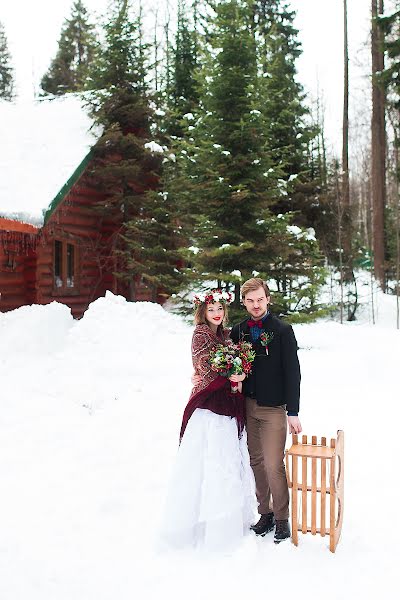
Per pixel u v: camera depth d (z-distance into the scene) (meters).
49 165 13.25
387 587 3.38
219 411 3.98
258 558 3.76
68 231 14.38
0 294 13.16
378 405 7.39
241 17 11.91
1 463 5.54
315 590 3.36
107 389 8.12
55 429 6.56
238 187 11.12
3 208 11.32
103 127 14.77
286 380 3.97
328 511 4.55
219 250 10.95
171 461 5.59
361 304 18.64
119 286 16.08
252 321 4.16
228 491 3.88
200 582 3.48
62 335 10.08
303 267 12.30
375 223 22.42
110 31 15.54
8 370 8.74
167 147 16.22
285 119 17.11
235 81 11.55
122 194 14.92
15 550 3.90
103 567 3.69
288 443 6.07
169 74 23.75
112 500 4.65
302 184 16.92
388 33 18.72
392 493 4.76
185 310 12.30
